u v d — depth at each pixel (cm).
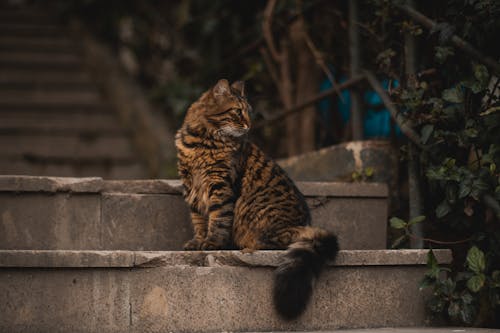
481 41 465
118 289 398
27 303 387
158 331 401
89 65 1173
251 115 525
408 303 443
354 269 432
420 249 462
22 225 475
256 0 837
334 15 661
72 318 392
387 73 543
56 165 927
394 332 403
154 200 506
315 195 524
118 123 1064
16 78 1134
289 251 414
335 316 427
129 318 398
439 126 484
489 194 444
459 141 457
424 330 414
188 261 412
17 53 1198
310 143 688
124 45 1238
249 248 448
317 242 421
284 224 455
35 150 955
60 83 1115
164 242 507
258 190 481
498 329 427
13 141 962
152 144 907
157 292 402
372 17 562
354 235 529
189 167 506
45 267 388
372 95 638
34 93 1099
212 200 485
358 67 588
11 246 473
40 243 478
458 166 480
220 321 409
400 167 563
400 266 442
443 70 516
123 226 498
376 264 434
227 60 804
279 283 407
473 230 484
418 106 487
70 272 393
